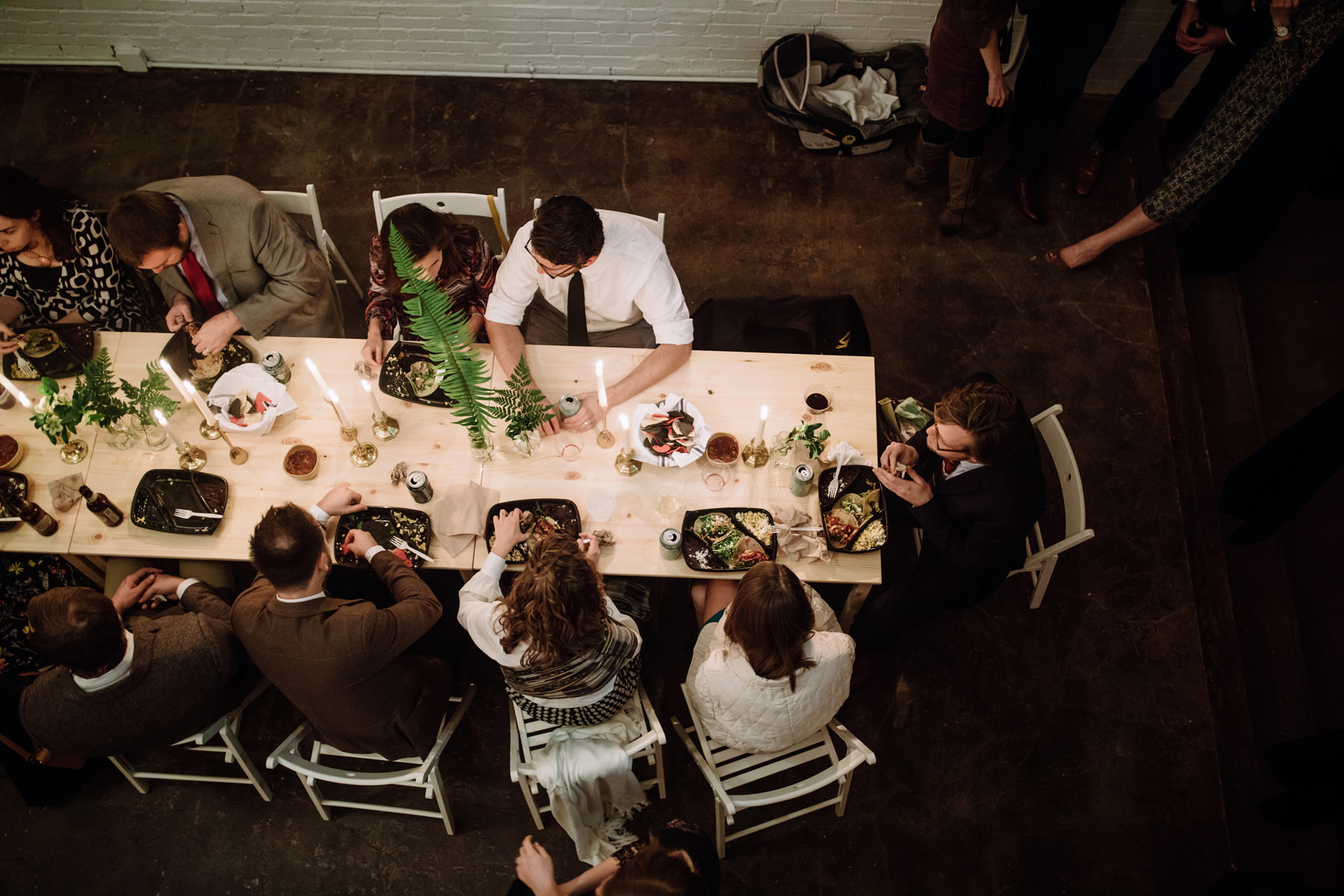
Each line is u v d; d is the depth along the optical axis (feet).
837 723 8.75
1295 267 12.27
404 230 9.16
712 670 7.75
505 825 9.87
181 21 13.87
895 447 8.96
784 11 13.69
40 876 9.57
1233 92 11.19
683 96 14.70
